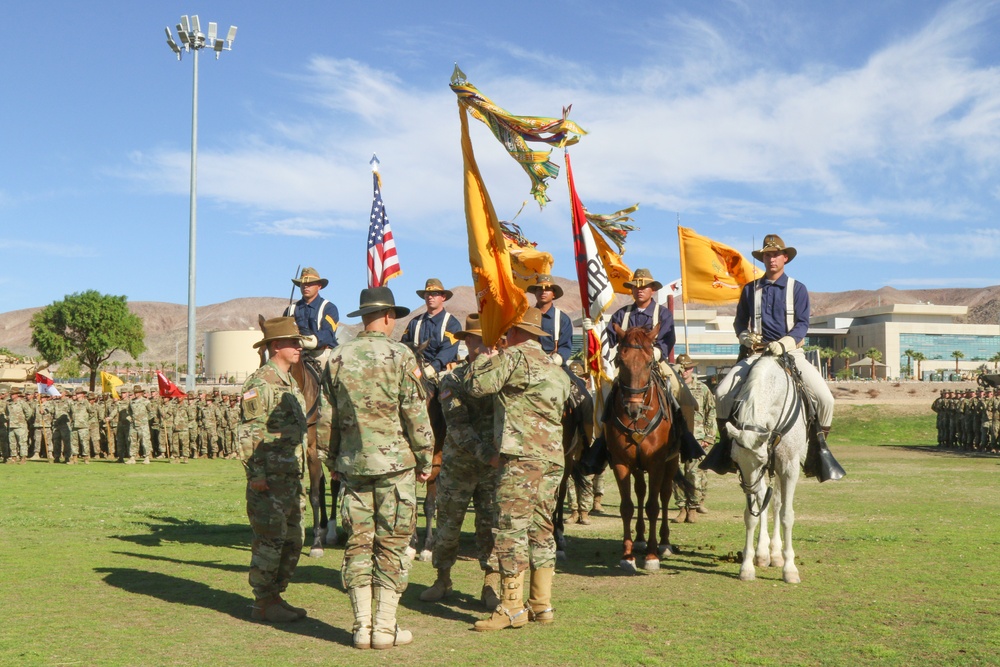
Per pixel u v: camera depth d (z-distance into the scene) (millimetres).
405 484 6203
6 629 6469
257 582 6785
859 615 7000
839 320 162250
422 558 9930
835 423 47719
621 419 8719
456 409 7621
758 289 9195
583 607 7316
